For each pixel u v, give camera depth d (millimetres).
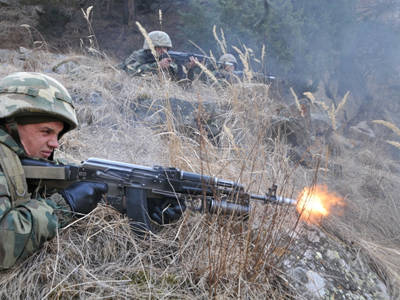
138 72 4957
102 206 2133
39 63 5320
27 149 1724
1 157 1586
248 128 3770
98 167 1915
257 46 7957
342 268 2559
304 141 4414
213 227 2041
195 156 3018
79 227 2033
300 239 2559
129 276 1865
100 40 11953
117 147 3242
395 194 4211
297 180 3510
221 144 3518
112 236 2043
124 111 3881
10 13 10625
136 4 13773
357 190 4012
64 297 1662
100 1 13406
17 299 1611
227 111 4051
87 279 1753
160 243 2096
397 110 9180
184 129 3793
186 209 2139
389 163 5344
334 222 3225
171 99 4051
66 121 1772
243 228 2141
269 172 3143
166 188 2078
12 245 1537
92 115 3631
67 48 10422
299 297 2084
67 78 4527
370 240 3258
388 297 2527
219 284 1902
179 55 5566
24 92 1621
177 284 1861
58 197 1828
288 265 2281
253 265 2035
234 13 8047
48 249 1865
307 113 4621
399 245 3438
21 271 1737
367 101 8547
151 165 2965
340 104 2139
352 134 6480
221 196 2129
